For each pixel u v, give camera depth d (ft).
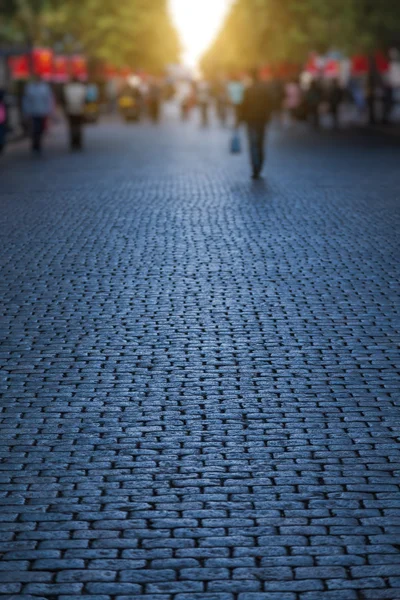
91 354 41.86
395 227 70.13
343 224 71.72
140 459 30.81
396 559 24.44
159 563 24.41
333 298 50.49
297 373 38.96
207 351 42.01
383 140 163.63
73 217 77.30
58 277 56.13
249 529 26.07
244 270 57.11
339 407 35.17
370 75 214.90
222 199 86.43
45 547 25.22
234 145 138.82
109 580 23.68
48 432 33.14
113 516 26.91
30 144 168.66
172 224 73.15
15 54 189.47
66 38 318.04
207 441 32.19
